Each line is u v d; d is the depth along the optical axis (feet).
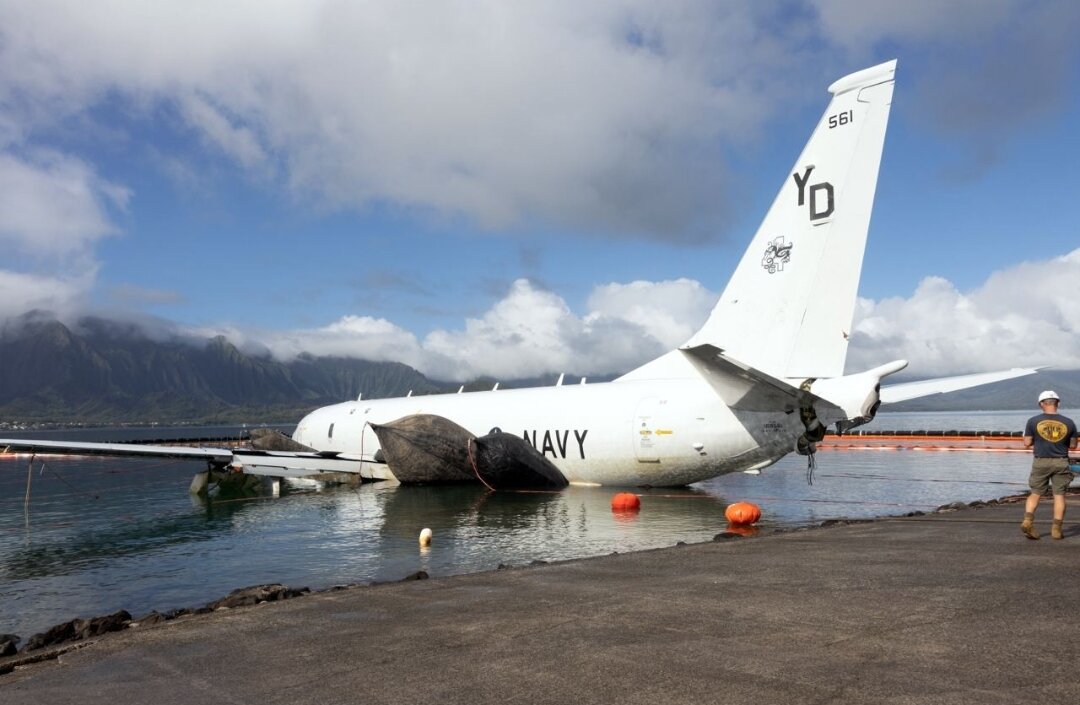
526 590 28.55
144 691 18.22
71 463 177.47
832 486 82.17
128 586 39.34
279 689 17.95
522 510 65.62
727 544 38.81
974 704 14.96
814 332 58.34
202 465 165.89
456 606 26.25
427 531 48.49
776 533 42.98
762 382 55.88
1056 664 17.33
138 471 145.38
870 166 56.03
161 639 23.11
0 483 116.57
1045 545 34.53
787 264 60.39
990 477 92.63
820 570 30.17
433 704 16.39
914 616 22.12
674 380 75.92
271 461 89.30
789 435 63.57
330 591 30.25
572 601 26.18
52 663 20.98
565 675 17.97
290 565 43.55
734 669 17.84
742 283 63.57
